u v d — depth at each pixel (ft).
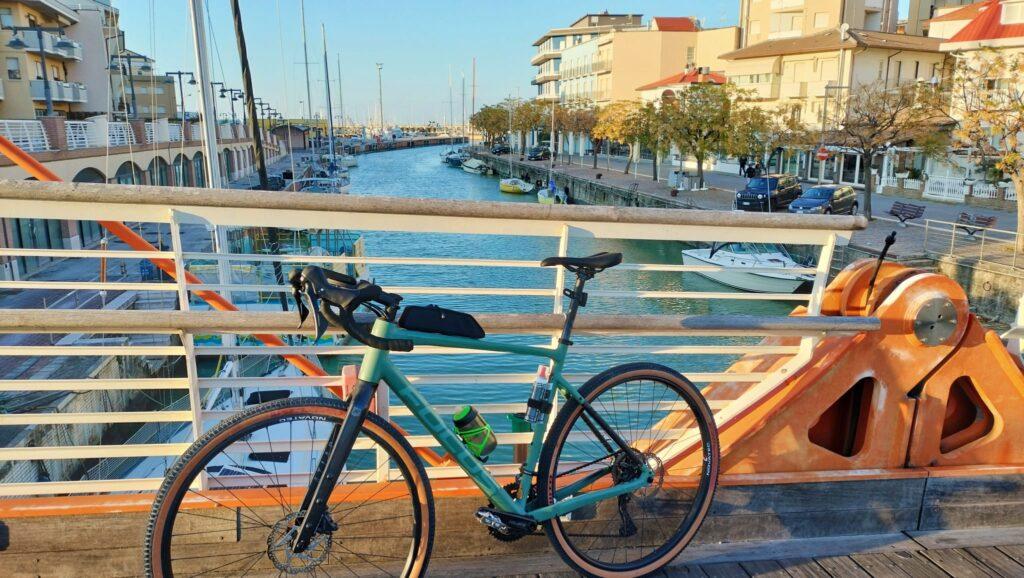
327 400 5.74
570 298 6.82
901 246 79.30
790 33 202.28
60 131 81.76
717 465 7.55
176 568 6.93
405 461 6.12
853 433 8.67
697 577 7.54
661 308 77.82
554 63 378.73
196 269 66.74
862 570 7.74
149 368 57.06
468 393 49.34
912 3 211.41
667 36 267.59
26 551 6.83
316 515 5.64
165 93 215.51
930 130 96.53
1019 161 70.23
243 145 245.86
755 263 78.84
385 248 121.80
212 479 6.84
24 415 6.53
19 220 79.25
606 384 6.94
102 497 6.95
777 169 170.60
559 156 301.02
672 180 155.02
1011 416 8.59
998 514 8.66
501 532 6.64
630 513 7.72
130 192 6.26
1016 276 63.46
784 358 8.55
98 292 69.51
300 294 5.59
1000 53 79.25
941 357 8.21
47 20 147.74
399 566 7.33
